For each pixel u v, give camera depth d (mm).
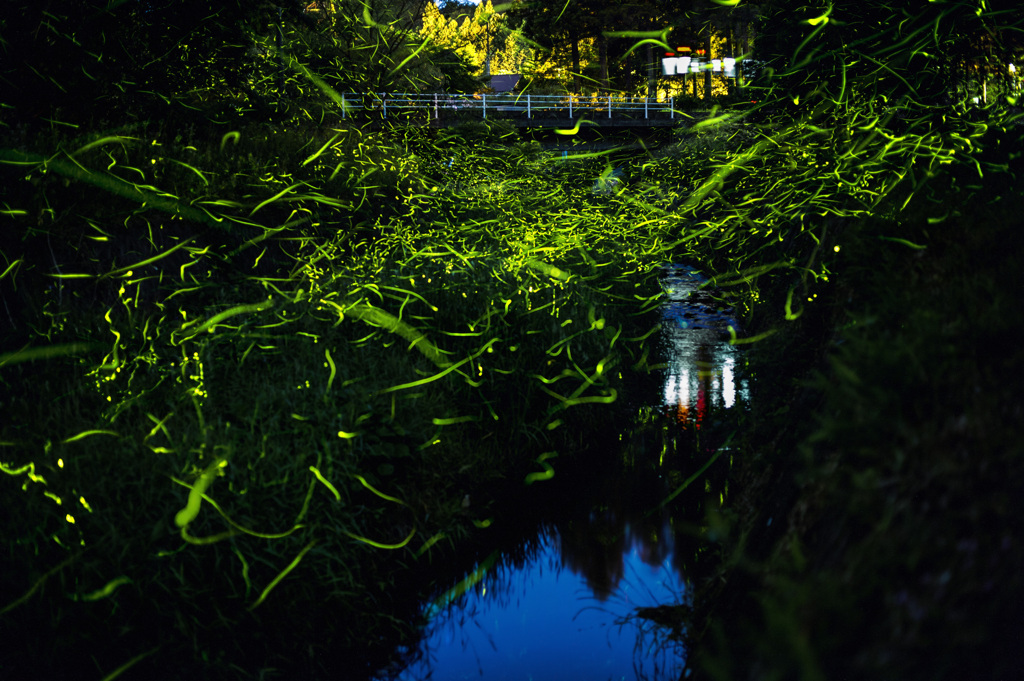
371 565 3883
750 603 2557
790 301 5715
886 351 2354
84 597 2943
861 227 4020
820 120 10477
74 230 5215
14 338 4445
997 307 2254
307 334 5262
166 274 5789
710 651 2754
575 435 5844
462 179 15188
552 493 5152
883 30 8656
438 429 4816
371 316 5730
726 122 17172
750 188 12094
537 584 4129
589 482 5297
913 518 1838
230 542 3354
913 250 3467
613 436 6070
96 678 2898
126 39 6715
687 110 28609
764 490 3832
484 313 6059
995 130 4965
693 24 40562
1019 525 1630
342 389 4633
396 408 4684
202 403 4273
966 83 7805
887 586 1729
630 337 8055
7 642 2859
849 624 1715
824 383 2527
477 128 23156
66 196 5297
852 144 7625
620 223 14812
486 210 11938
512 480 5168
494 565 4348
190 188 6488
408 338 5648
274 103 8789
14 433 3801
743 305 9211
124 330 4910
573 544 4504
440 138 21234
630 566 4227
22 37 5730
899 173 4840
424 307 6102
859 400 2287
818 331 4633
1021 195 3256
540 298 6758
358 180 9227
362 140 11773
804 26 10836
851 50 9219
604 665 3359
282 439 4031
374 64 21531
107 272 5281
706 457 5438
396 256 7668
